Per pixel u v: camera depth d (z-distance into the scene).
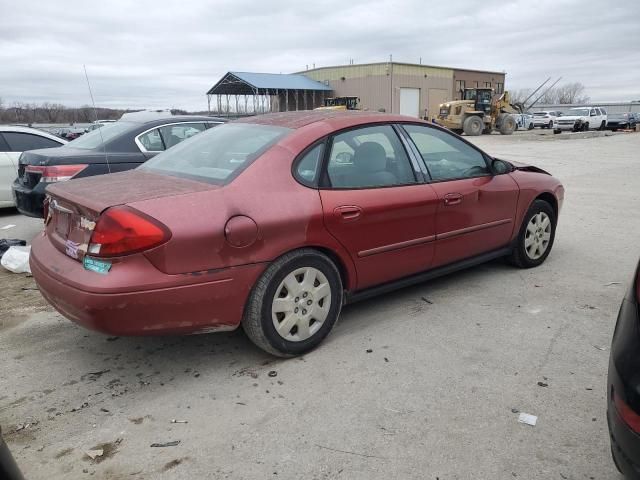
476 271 5.27
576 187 10.91
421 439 2.70
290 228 3.34
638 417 1.89
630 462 1.92
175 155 4.13
